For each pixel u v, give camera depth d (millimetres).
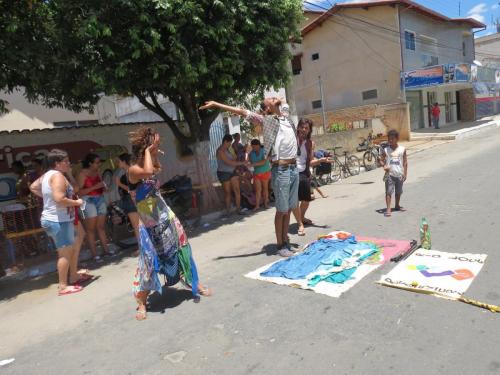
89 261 7066
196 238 7617
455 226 6117
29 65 6289
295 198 5816
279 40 8719
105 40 6859
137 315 4340
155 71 7004
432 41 26156
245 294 4562
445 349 3166
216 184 14477
